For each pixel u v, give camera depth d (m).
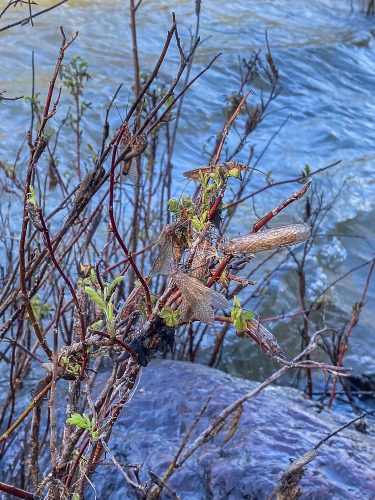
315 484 2.70
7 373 4.18
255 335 1.42
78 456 1.75
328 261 6.58
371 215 7.49
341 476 2.81
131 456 2.95
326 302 5.03
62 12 10.02
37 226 1.61
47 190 6.28
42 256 2.10
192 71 9.50
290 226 1.38
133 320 1.65
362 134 9.20
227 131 1.61
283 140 8.66
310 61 10.53
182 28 10.46
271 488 2.69
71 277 4.25
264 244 1.38
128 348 1.49
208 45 10.18
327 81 10.32
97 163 1.98
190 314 1.41
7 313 4.13
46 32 9.52
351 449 2.98
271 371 5.23
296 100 9.65
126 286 4.58
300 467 1.84
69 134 7.55
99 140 7.72
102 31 9.89
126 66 9.24
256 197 7.43
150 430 3.10
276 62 10.26
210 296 1.40
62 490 1.72
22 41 9.27
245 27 10.93
